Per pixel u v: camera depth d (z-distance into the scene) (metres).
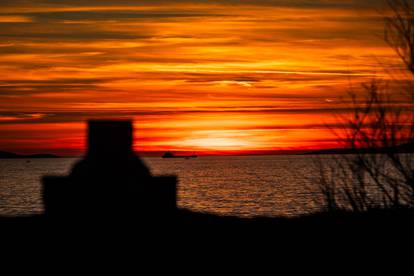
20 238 13.70
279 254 14.77
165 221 13.48
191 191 105.50
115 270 13.21
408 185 13.38
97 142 13.16
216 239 15.21
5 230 14.16
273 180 136.62
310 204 66.25
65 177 13.31
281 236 15.91
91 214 13.18
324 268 14.20
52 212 13.36
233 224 17.14
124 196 13.16
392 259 14.06
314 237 15.38
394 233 13.93
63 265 13.18
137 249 13.34
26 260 13.22
